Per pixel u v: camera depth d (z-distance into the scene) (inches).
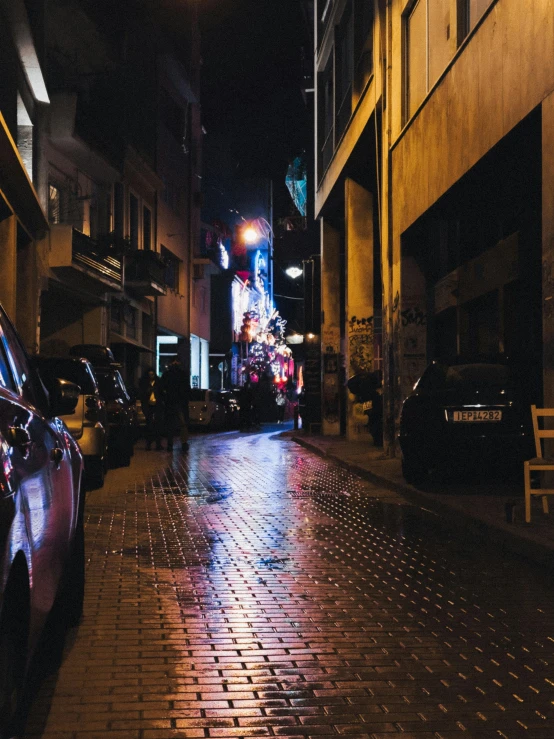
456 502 399.5
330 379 1083.3
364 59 805.2
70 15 1146.0
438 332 860.6
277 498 469.7
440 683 173.3
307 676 177.3
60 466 181.2
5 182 741.9
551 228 381.4
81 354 956.6
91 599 241.9
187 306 1916.8
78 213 1204.5
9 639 113.5
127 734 147.1
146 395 896.3
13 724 116.5
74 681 173.9
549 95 383.2
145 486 532.1
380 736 146.9
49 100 994.7
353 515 401.7
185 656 190.5
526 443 423.2
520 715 156.7
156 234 1631.4
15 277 800.3
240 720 153.7
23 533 122.8
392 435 680.4
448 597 244.1
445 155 551.2
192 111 1940.2
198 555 305.7
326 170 1040.8
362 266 918.4
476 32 488.7
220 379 2386.8
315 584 260.2
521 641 202.4
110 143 1248.8
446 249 829.2
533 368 444.5
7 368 161.2
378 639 203.6
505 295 631.2
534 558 293.7
